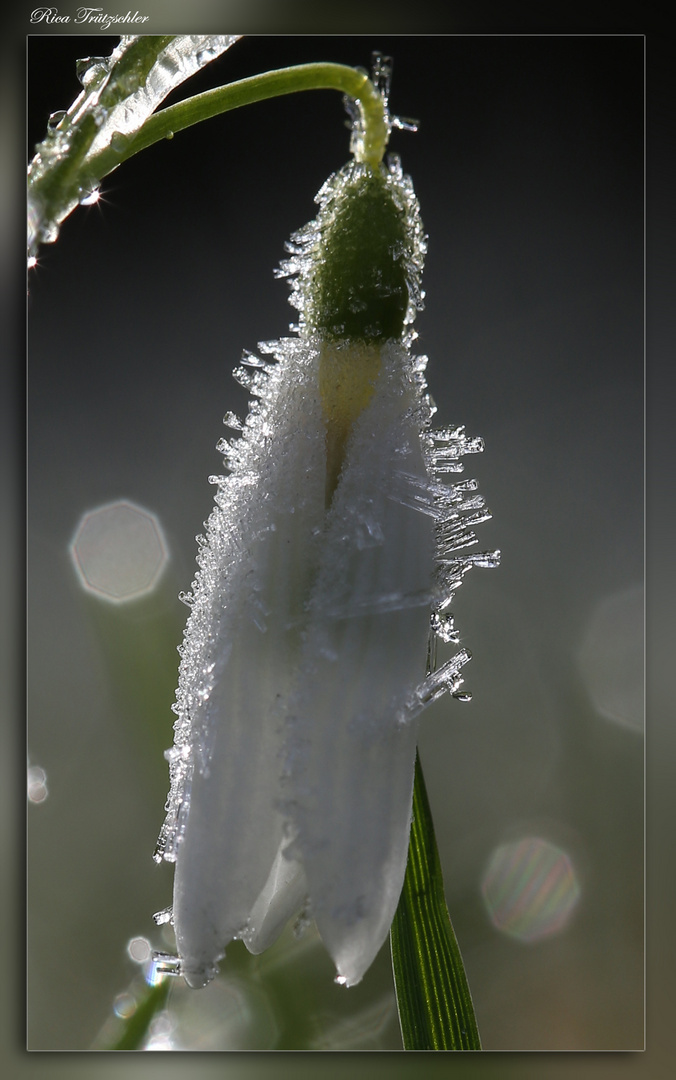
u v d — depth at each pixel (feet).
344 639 0.42
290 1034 0.53
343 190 0.44
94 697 0.68
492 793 0.70
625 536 0.79
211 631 0.43
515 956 0.62
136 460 0.77
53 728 0.67
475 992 0.59
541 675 0.75
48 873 0.62
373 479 0.43
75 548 0.71
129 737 0.66
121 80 0.45
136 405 0.79
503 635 0.76
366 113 0.44
